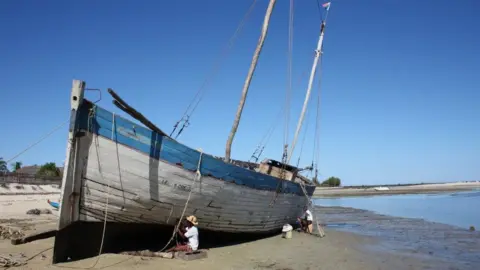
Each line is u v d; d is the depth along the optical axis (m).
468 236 22.14
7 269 9.95
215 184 13.20
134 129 11.14
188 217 13.22
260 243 17.41
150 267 10.83
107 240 12.29
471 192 94.06
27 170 67.81
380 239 20.69
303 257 14.70
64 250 10.93
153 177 11.62
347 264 13.91
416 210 43.00
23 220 19.98
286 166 21.70
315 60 25.05
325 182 125.44
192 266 11.47
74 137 10.29
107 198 11.26
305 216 22.12
